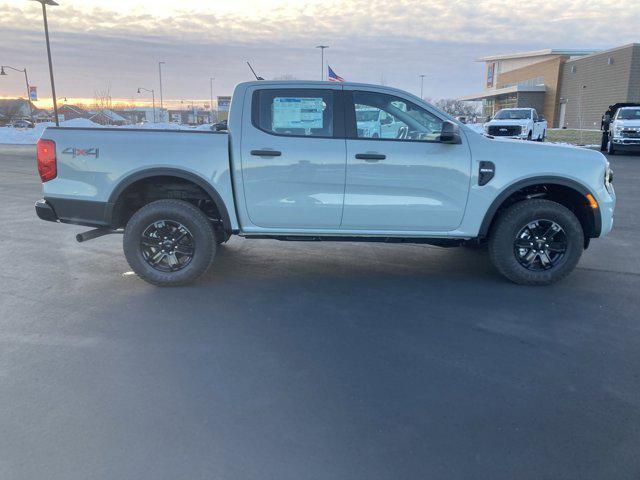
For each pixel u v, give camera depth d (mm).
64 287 5309
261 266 6109
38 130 38781
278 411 3117
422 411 3121
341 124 5121
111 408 3141
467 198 5188
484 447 2795
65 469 2605
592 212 5348
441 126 5168
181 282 5301
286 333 4215
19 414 3066
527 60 55781
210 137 5113
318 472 2598
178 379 3482
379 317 4559
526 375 3557
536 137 27266
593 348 3969
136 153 5078
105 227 5387
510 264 5363
